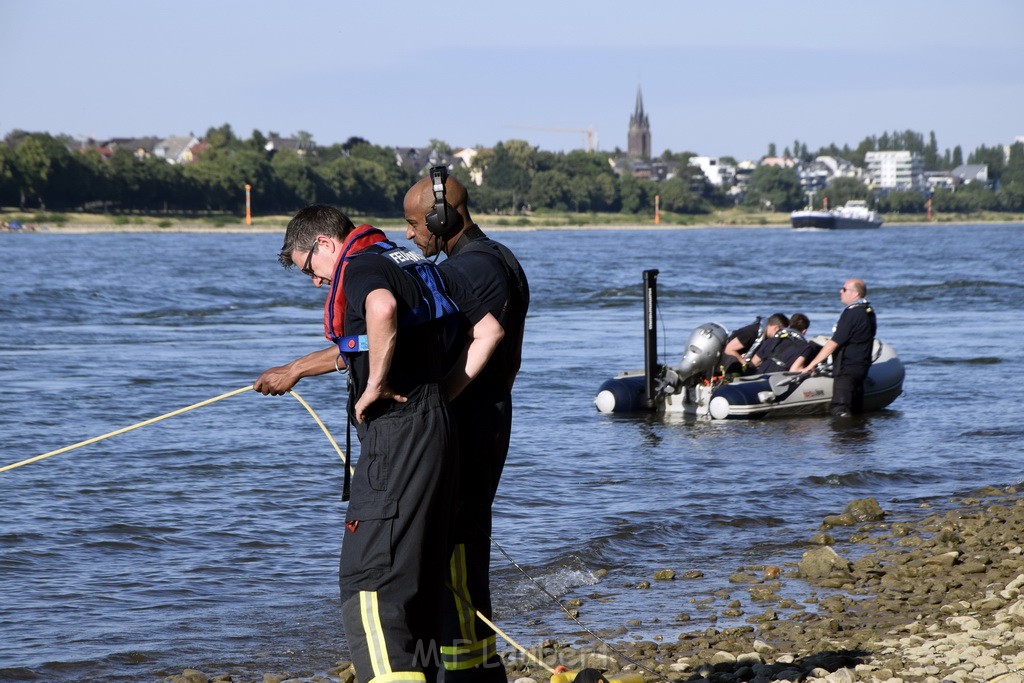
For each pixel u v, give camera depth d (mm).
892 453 32625
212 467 29016
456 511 11492
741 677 14281
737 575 19766
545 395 44781
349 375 10891
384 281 10523
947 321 80625
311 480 27672
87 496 25500
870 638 15891
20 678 14727
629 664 14906
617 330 73000
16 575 19469
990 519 23797
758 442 34406
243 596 18547
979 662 14250
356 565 10656
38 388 45156
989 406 42062
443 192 12297
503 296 11828
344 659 15734
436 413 10789
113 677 14883
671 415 40031
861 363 39938
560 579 19625
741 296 106062
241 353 59344
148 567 20125
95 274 128875
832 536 22875
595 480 28344
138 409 39969
